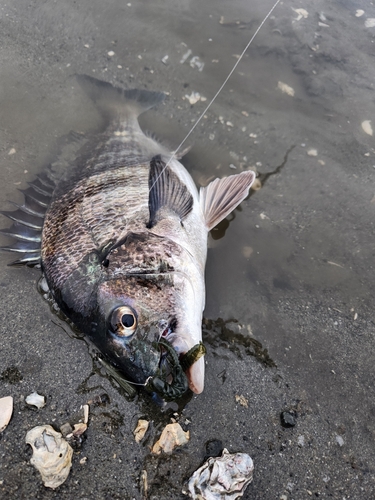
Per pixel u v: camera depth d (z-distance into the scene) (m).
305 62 0.65
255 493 0.35
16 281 0.44
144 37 0.67
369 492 0.36
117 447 0.36
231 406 0.39
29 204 0.47
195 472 0.35
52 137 0.56
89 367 0.39
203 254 0.44
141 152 0.51
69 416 0.37
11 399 0.38
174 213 0.42
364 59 0.67
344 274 0.48
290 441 0.38
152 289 0.36
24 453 0.36
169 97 0.61
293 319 0.44
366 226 0.52
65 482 0.35
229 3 0.72
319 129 0.59
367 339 0.44
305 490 0.36
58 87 0.61
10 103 0.58
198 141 0.57
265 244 0.49
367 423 0.39
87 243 0.40
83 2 0.69
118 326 0.34
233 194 0.49
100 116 0.58
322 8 0.73
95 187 0.44
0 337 0.41
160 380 0.33
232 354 0.42
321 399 0.40
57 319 0.42
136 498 0.35
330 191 0.54
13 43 0.64
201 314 0.39
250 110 0.60
